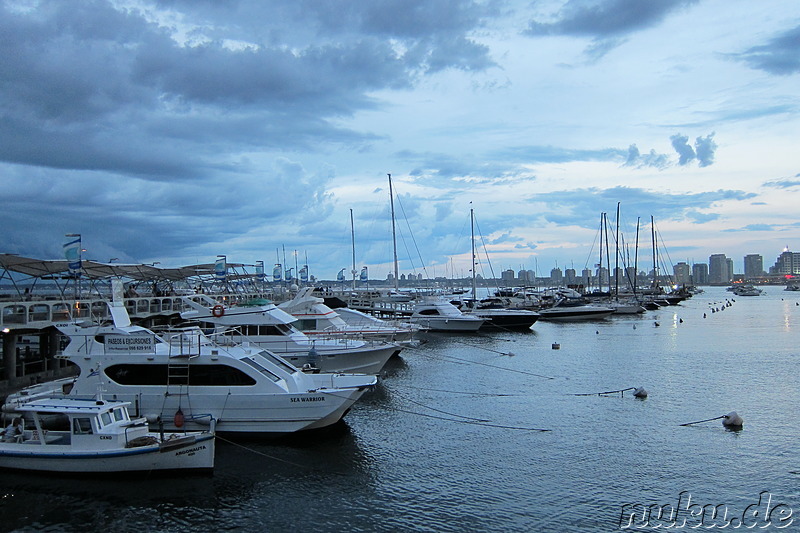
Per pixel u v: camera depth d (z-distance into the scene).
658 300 127.62
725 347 54.19
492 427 25.73
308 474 19.84
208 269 53.22
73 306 34.12
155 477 19.00
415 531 15.97
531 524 16.41
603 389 34.12
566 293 117.50
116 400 22.23
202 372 22.61
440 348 53.44
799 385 35.34
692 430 25.41
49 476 18.83
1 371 30.98
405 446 22.92
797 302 154.25
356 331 41.25
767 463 21.28
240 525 16.27
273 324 32.09
